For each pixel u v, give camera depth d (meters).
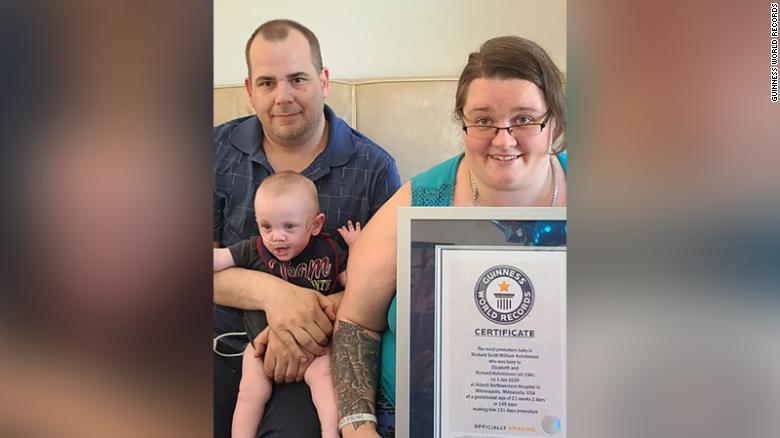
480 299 0.92
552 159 0.92
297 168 0.96
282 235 0.96
